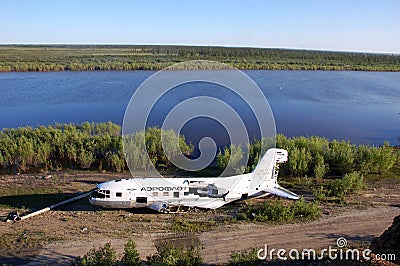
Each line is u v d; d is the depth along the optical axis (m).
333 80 133.00
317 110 82.25
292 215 27.81
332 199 32.00
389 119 75.81
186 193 29.62
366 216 28.28
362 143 59.53
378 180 38.38
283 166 39.19
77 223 27.41
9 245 23.88
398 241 19.78
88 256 21.36
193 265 19.75
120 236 25.16
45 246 23.73
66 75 124.62
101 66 135.88
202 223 27.22
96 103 83.00
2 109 77.44
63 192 34.09
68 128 52.72
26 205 31.23
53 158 44.22
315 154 42.44
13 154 41.78
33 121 68.31
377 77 148.50
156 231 25.92
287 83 120.50
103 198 29.27
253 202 31.48
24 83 107.56
